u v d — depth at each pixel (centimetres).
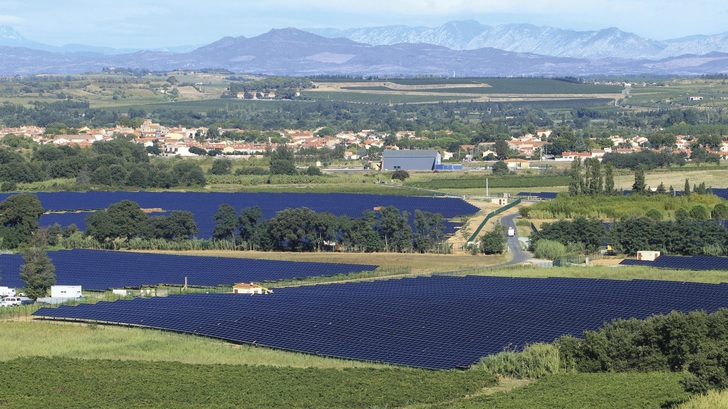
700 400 11706
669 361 14075
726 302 17575
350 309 17400
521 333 15612
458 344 15188
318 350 15212
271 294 19438
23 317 18350
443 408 12025
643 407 11888
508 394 12669
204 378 13688
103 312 18000
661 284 19712
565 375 13700
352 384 13262
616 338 14412
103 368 14300
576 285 19838
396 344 15300
